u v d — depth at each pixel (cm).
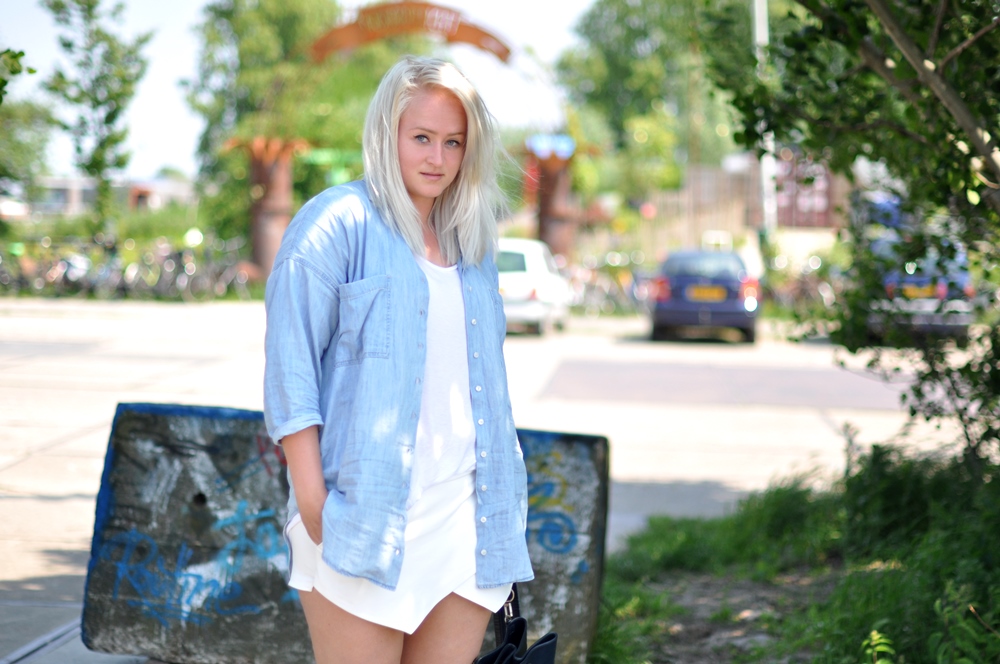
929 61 330
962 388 467
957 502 446
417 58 212
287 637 315
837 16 369
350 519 189
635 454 767
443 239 216
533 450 329
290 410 190
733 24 436
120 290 2080
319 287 196
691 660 366
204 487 322
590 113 5775
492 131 214
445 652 206
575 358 1421
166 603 320
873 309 475
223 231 2852
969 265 457
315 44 2350
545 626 322
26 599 402
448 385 204
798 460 753
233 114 4153
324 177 2975
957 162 370
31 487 596
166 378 1062
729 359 1446
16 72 309
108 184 952
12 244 2164
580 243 3600
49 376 1041
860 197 487
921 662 317
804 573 475
